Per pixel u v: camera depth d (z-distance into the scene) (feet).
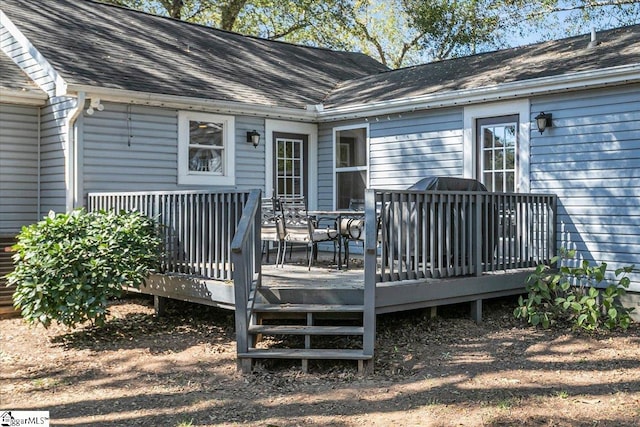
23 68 32.81
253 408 15.83
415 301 21.90
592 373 18.34
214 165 34.04
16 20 33.22
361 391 16.98
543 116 28.04
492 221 25.12
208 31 45.98
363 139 36.45
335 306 20.18
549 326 23.89
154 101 30.27
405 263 22.54
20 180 31.27
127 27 39.60
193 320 25.98
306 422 14.82
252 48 46.16
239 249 18.44
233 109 33.01
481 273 24.48
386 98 34.35
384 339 21.90
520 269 26.43
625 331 23.30
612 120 26.11
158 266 25.44
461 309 26.63
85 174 29.30
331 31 83.25
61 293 22.38
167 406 16.06
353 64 52.24
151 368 19.52
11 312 28.04
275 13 78.33
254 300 20.18
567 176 27.58
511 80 28.71
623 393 16.60
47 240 23.02
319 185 38.68
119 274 22.91
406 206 21.53
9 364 20.25
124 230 23.65
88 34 35.53
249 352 18.89
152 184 31.53
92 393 17.24
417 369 18.79
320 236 26.86
